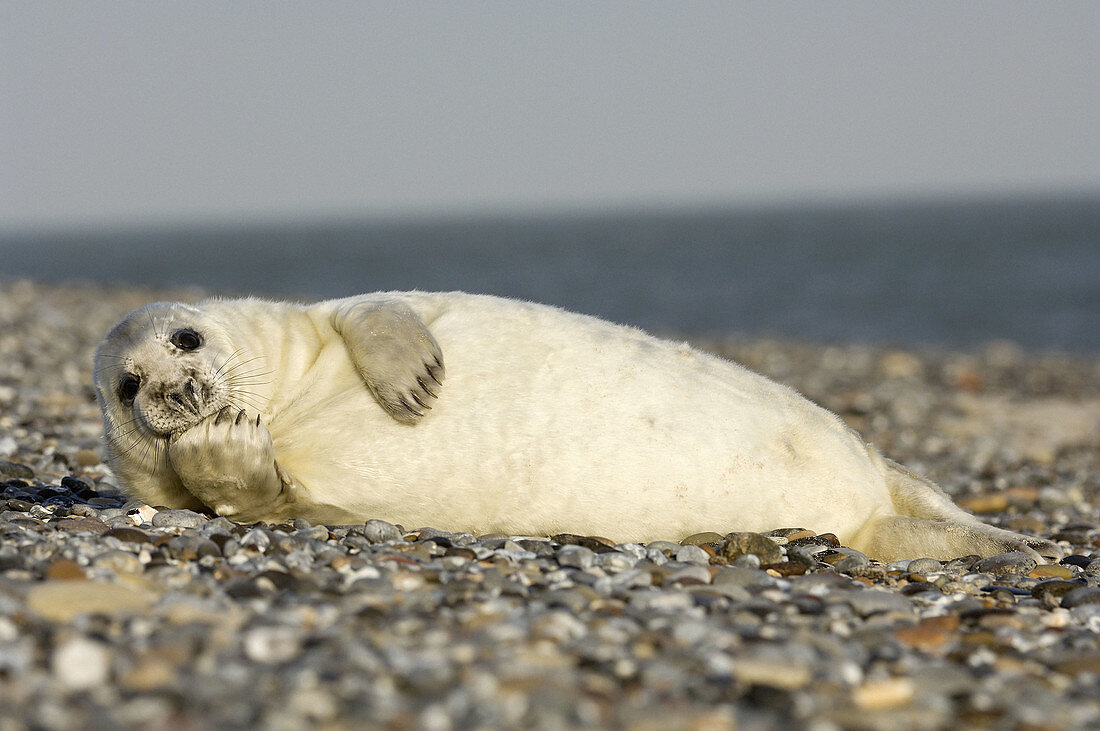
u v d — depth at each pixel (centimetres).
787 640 1386
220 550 1758
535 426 2033
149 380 1991
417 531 2059
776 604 1586
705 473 2067
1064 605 1781
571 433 2036
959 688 1272
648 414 2067
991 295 16000
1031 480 3884
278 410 2127
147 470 2119
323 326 2197
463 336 2111
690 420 2081
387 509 2053
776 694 1181
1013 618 1616
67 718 999
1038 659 1430
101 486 2625
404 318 2069
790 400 2250
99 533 1831
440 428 2020
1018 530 2886
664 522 2081
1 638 1226
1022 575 2008
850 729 1128
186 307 2156
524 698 1121
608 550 1953
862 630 1472
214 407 1973
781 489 2123
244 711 1046
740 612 1534
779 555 1964
